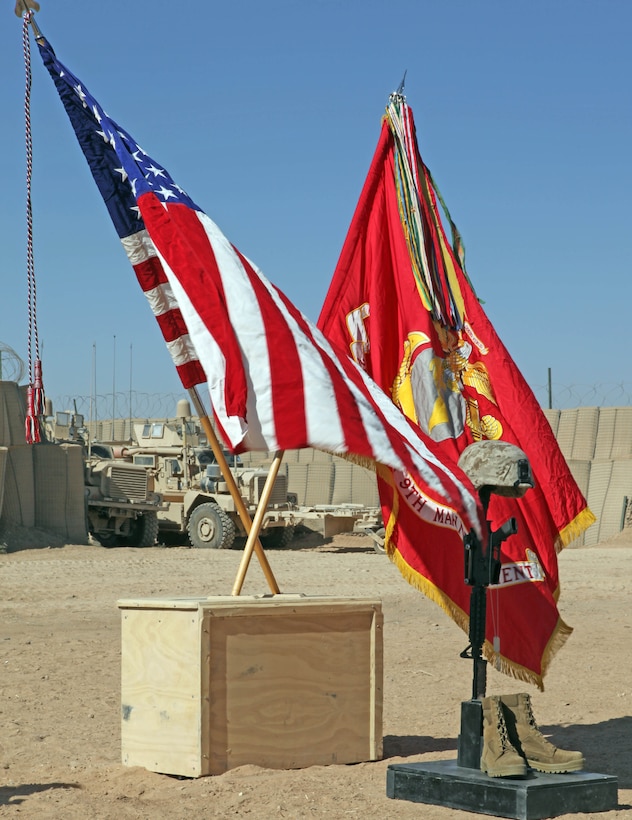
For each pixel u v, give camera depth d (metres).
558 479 8.50
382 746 7.93
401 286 8.66
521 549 8.32
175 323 8.19
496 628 8.18
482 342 8.72
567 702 9.59
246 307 7.74
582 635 12.84
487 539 7.39
